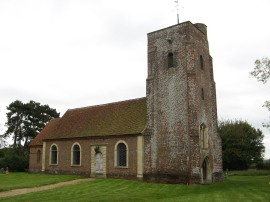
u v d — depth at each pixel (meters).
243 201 17.39
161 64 32.38
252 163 62.19
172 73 31.33
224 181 32.47
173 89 30.94
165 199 18.86
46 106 67.69
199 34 32.94
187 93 29.78
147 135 31.22
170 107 30.78
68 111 44.91
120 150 32.91
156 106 31.78
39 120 66.31
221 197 19.25
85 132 36.94
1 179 34.56
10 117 65.00
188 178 28.17
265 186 25.84
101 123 36.88
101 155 34.41
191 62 30.33
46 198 20.08
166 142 30.31
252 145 60.09
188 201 17.69
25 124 64.62
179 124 29.84
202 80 32.03
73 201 18.75
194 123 29.02
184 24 31.38
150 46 33.62
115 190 24.14
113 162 33.03
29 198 20.08
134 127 32.50
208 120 32.25
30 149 45.44
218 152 33.59
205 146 30.86
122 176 31.95
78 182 29.59
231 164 59.00
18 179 34.25
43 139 41.69
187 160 28.64
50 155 40.47
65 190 24.12
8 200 19.23
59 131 41.00
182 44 31.19
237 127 59.69
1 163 47.19
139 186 26.59
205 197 19.39
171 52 31.83
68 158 38.06
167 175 29.38
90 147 35.62
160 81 32.09
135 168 30.98
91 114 40.28
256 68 29.14
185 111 29.67
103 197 20.45
